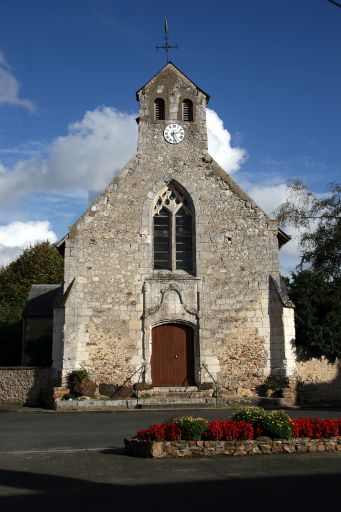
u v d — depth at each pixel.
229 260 20.08
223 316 19.59
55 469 8.58
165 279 19.86
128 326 19.38
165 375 19.36
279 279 19.81
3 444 10.89
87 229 20.09
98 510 6.37
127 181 20.80
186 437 9.76
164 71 22.39
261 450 9.69
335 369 19.56
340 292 19.91
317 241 26.23
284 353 18.83
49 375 19.30
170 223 20.80
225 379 19.08
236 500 6.78
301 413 15.52
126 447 9.91
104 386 18.75
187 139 21.48
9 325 31.31
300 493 7.09
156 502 6.70
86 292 19.52
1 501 6.79
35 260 44.69
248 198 20.62
